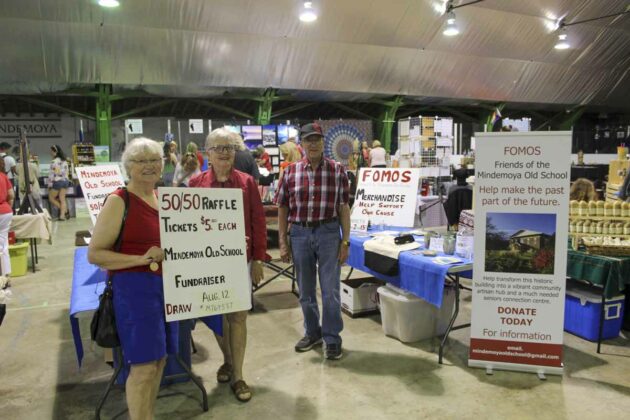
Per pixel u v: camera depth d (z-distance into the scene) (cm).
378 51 1024
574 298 342
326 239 299
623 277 305
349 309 388
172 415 243
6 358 318
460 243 303
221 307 219
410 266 303
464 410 244
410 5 919
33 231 538
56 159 971
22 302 438
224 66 962
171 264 206
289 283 489
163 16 819
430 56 1078
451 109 1481
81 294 261
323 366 297
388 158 1045
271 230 754
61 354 324
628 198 422
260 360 306
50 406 256
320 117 1494
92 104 1209
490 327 287
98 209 360
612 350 317
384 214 395
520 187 274
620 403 249
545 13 1027
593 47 1191
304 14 789
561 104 1450
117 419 242
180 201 208
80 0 751
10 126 1230
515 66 1192
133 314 191
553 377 279
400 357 308
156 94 1056
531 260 277
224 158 242
